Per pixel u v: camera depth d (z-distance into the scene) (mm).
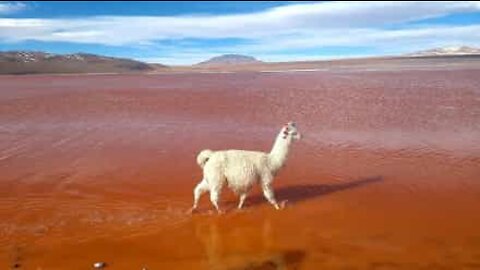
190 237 9297
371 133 18578
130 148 16812
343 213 10570
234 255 8516
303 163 14625
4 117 23703
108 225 9930
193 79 50875
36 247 8875
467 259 8297
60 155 15977
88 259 8391
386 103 25938
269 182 10750
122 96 32312
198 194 10641
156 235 9398
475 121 20469
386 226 9797
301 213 10586
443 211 10602
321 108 24891
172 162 14836
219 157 10398
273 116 22891
